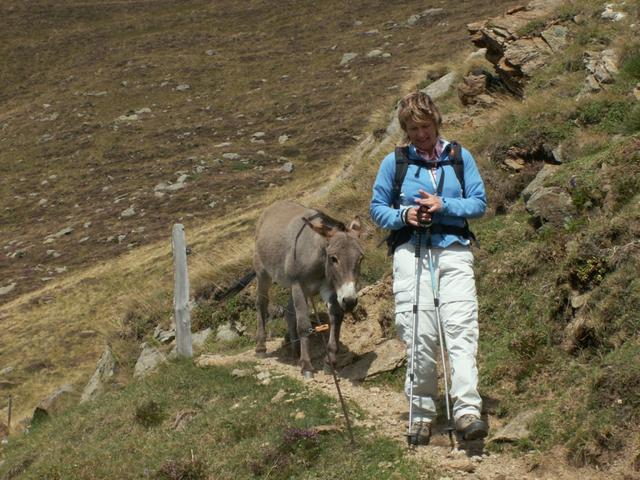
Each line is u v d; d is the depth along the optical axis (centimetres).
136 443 732
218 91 4594
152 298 1383
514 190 979
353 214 1269
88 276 2575
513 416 593
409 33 4991
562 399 568
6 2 6594
